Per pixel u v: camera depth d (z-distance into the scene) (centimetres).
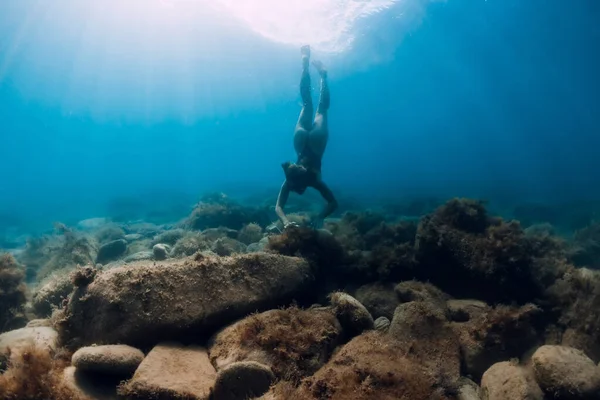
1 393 268
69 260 813
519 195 2545
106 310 342
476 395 315
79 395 274
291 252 565
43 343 343
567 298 423
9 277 552
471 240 521
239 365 282
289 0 1933
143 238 1185
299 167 682
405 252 567
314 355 324
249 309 403
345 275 580
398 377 284
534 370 296
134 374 286
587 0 3125
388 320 456
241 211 1170
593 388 260
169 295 364
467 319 448
